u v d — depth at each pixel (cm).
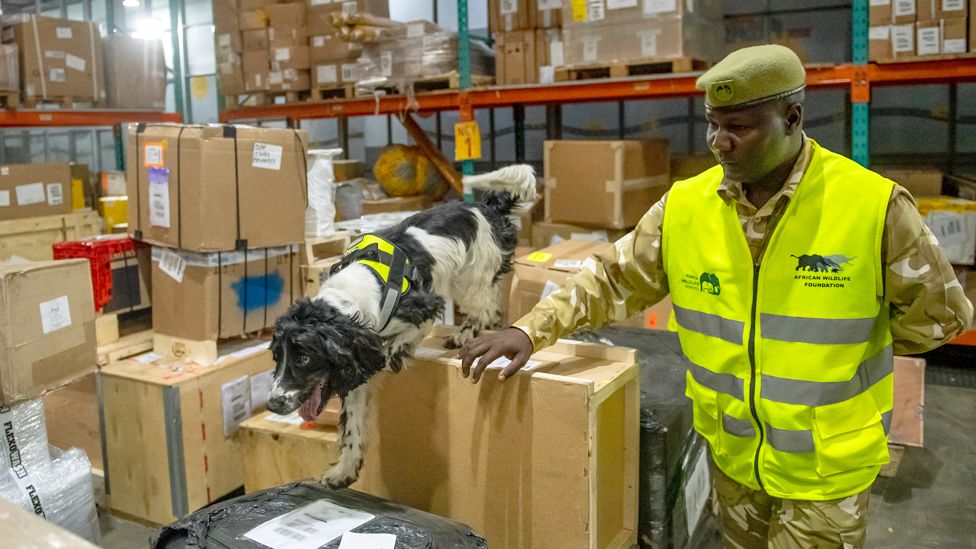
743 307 154
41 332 250
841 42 563
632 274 178
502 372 177
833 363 147
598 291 179
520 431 204
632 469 231
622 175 415
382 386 226
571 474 198
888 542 273
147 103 609
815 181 146
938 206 396
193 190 289
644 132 639
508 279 360
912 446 321
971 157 541
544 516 204
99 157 921
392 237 225
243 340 338
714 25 451
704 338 163
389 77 499
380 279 208
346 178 599
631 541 232
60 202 525
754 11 585
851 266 143
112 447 305
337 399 259
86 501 266
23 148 973
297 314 193
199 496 296
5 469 246
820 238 145
